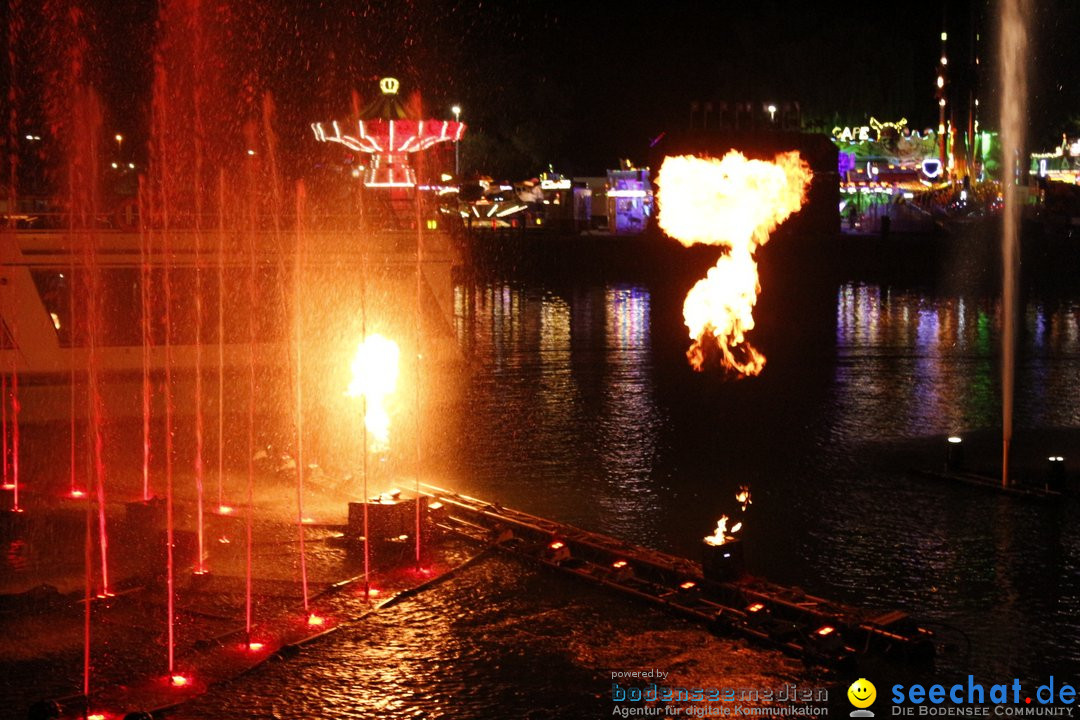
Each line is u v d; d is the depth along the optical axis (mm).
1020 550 8875
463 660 6914
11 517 9906
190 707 6293
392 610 7707
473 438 13000
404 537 8562
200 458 12133
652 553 8461
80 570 8500
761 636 7094
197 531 9320
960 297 29234
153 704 6305
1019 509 10023
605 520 9727
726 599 7621
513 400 15305
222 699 6395
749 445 12594
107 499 10500
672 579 8031
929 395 15633
